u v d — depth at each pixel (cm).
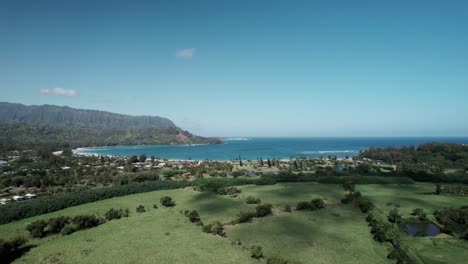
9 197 9850
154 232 6247
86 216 6875
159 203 9194
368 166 15250
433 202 8756
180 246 5397
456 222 6769
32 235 6222
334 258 4953
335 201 8844
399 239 5606
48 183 11956
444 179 12138
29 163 18688
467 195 9462
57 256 5038
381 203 8600
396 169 15200
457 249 5481
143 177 12738
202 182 11956
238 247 5394
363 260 4891
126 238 5884
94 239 5906
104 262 4728
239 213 7506
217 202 9025
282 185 11600
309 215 7438
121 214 7769
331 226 6581
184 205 8862
